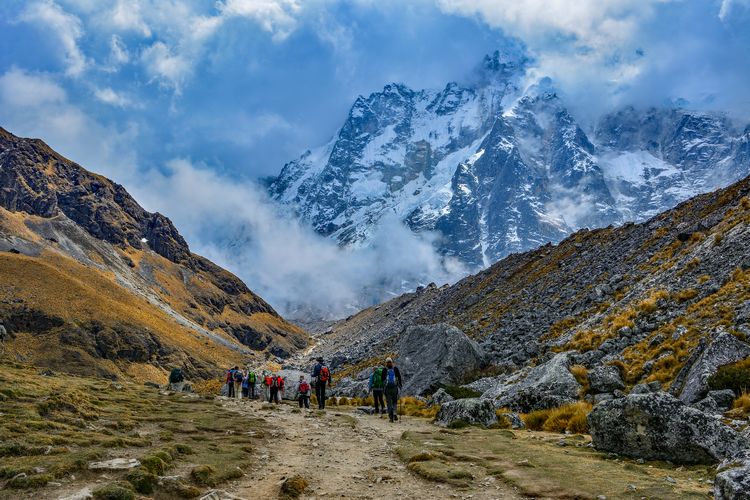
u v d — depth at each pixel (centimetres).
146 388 3566
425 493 1074
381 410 2917
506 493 1056
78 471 1054
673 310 3200
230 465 1262
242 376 4297
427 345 4325
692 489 1027
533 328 5378
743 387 1750
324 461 1409
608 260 7112
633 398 1394
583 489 1041
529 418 2172
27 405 1697
